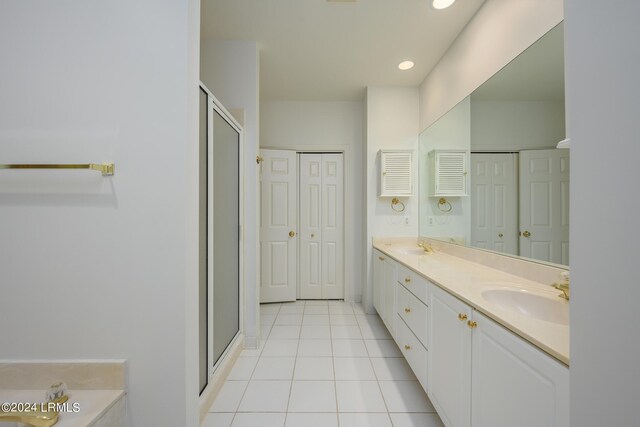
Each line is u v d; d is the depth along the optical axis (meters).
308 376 1.86
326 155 3.53
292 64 2.57
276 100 3.38
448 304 1.27
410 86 3.03
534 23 1.41
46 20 0.96
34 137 0.97
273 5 1.83
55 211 0.97
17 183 0.97
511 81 1.58
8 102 0.97
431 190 2.73
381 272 2.65
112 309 0.98
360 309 3.21
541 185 1.40
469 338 1.09
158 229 0.97
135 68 0.97
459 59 2.15
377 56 2.44
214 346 1.75
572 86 0.54
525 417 0.79
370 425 1.41
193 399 1.03
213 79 2.23
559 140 1.28
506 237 1.65
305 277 3.54
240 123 2.22
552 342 0.72
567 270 1.23
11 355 0.98
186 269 0.98
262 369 1.94
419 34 2.14
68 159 0.97
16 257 0.97
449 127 2.33
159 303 0.98
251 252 2.28
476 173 1.95
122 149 0.97
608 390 0.47
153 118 0.97
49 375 0.97
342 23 2.01
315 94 3.21
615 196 0.46
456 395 1.18
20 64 0.97
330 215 3.54
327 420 1.45
